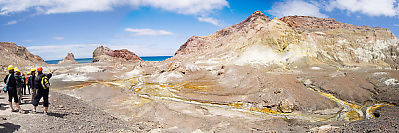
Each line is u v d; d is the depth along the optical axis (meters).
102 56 72.75
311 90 27.77
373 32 51.69
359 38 50.53
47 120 9.12
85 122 10.38
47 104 10.05
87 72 47.22
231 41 62.34
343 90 26.69
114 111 18.89
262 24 58.41
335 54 47.91
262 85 29.44
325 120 18.62
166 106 21.78
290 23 60.47
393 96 23.42
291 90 25.17
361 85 28.30
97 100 23.27
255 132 13.49
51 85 32.41
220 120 17.14
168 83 36.44
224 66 44.09
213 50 64.25
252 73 35.97
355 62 45.72
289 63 45.12
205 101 25.06
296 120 18.41
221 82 35.09
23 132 7.51
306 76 34.28
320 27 59.09
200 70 44.22
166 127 14.27
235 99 25.44
